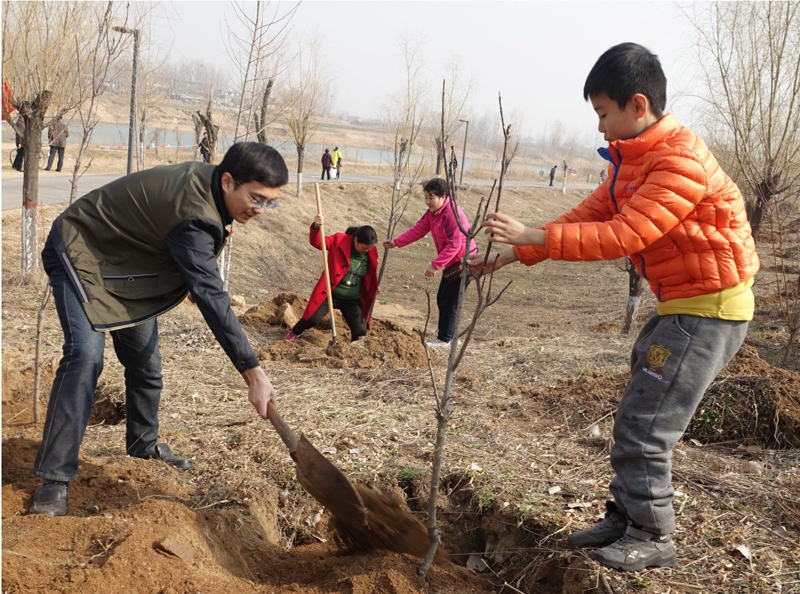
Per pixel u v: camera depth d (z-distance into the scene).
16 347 5.81
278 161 2.92
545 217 37.19
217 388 5.31
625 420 2.80
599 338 7.97
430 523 2.71
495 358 6.79
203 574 2.57
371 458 4.06
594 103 2.70
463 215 7.38
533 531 3.31
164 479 3.44
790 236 18.20
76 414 2.90
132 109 13.30
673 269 2.65
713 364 2.67
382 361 6.60
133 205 2.91
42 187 17.55
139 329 3.42
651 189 2.49
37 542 2.55
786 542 3.07
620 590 2.75
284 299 9.15
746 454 4.25
